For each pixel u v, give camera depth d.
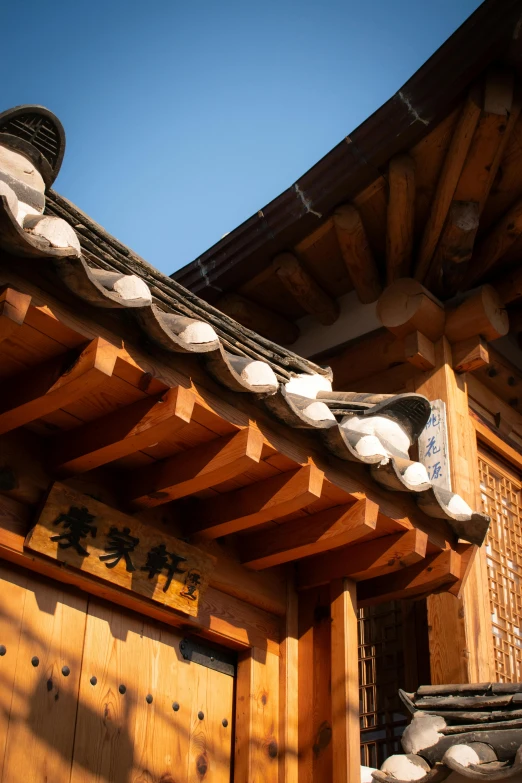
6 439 4.23
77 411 4.14
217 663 5.02
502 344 8.82
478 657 6.61
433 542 5.12
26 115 4.67
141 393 4.00
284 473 4.57
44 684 4.12
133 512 4.64
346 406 5.73
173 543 4.69
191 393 3.96
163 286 5.52
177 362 4.02
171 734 4.60
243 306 8.80
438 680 6.61
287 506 4.53
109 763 4.25
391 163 7.32
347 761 4.73
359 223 7.75
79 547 4.29
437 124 7.14
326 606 5.32
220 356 3.99
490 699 4.95
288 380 5.94
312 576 5.33
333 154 7.52
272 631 5.27
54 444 4.33
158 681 4.64
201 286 8.77
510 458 8.42
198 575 4.78
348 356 8.51
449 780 4.65
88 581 4.35
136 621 4.66
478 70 6.84
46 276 3.61
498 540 7.88
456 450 7.41
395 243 7.77
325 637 5.23
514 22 6.54
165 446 4.39
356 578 5.25
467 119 6.93
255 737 4.89
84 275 3.53
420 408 5.70
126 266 5.23
